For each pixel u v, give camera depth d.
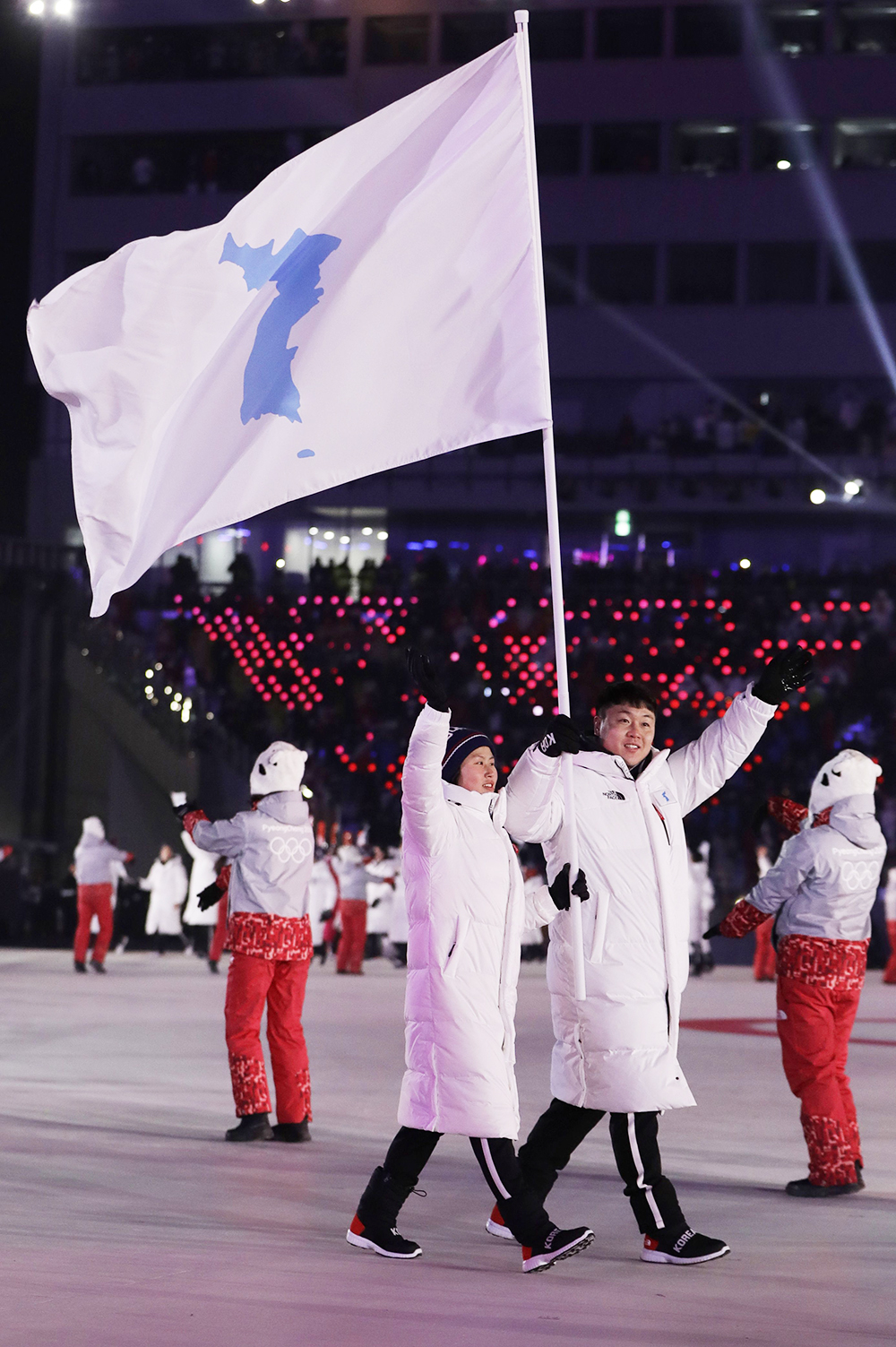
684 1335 5.66
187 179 53.31
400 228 8.12
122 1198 8.15
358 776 39.22
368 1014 19.38
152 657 41.34
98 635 39.62
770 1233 7.61
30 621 39.53
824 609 40.03
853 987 8.74
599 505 47.66
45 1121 10.79
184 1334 5.55
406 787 6.78
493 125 8.17
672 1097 6.86
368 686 40.50
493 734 39.47
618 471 48.19
